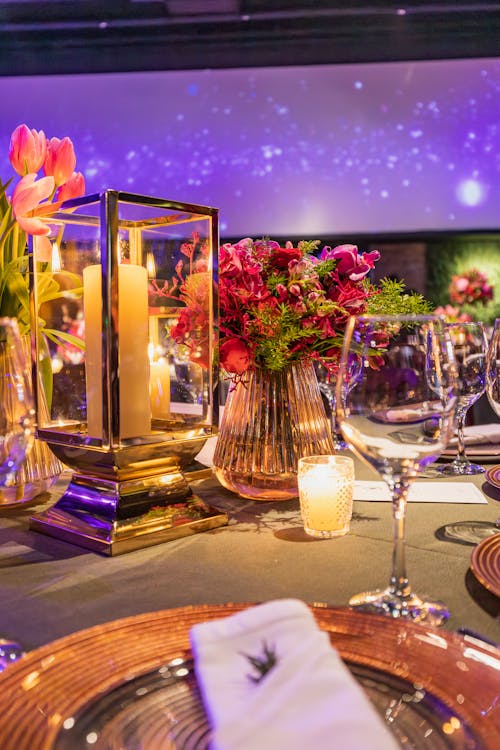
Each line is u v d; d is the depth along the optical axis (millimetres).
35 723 366
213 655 375
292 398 980
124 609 598
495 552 664
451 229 5566
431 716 371
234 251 935
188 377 896
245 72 5543
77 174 1021
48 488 1014
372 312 1034
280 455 969
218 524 865
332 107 5535
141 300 827
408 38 5441
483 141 5504
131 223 806
